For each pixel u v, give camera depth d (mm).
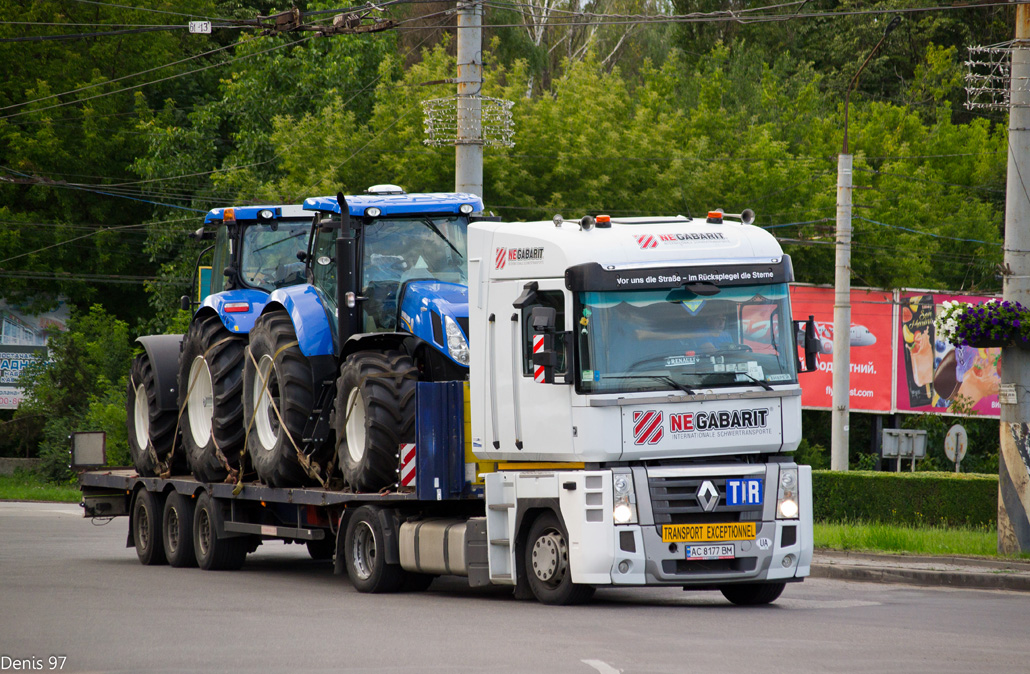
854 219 148625
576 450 44844
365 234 57250
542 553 47000
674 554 44844
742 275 46594
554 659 33719
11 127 173125
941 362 131625
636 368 45188
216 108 171375
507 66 181875
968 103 70938
